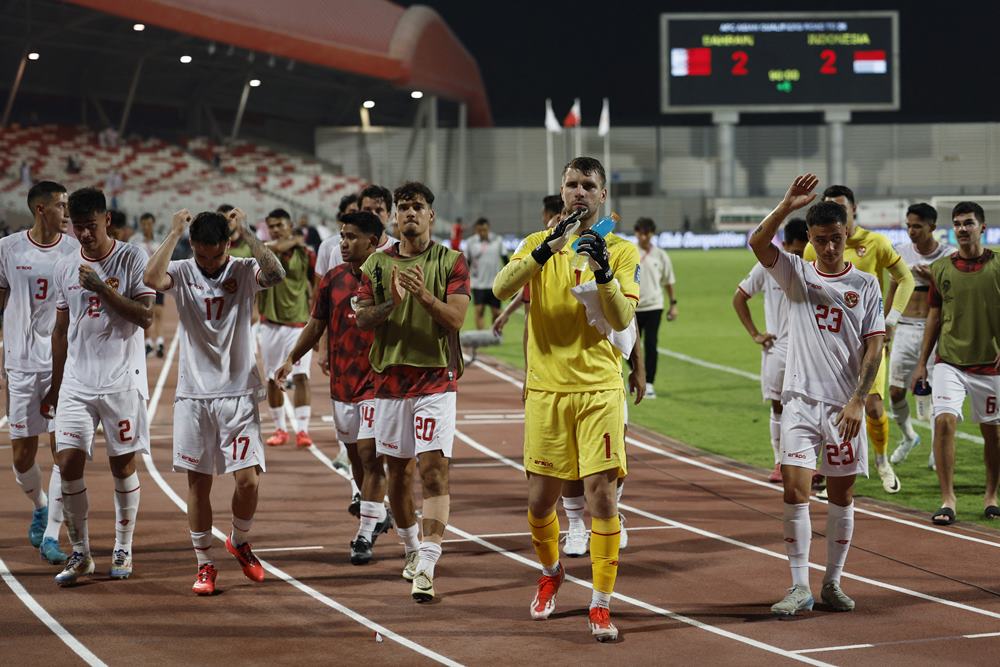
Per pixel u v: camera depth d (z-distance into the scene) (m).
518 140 63.06
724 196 60.38
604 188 6.01
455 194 60.00
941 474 8.24
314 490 9.47
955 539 7.70
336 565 7.21
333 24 48.09
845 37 53.16
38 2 40.28
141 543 7.77
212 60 50.44
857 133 64.06
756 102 53.34
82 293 6.82
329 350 7.91
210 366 6.62
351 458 8.09
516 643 5.70
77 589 6.70
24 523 8.40
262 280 6.58
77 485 6.80
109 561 7.32
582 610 6.25
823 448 6.21
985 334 8.29
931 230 10.08
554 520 6.12
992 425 8.34
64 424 6.77
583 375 5.87
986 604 6.27
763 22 53.00
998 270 8.24
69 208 6.72
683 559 7.27
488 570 7.07
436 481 6.51
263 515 8.56
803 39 53.12
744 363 18.62
